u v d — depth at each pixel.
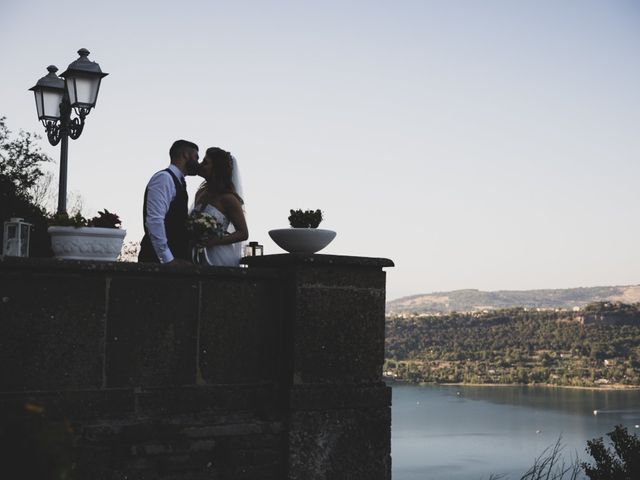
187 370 4.44
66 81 9.40
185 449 4.25
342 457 4.68
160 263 4.40
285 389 4.62
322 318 4.69
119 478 4.08
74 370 4.13
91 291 4.20
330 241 4.94
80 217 4.64
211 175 5.16
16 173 20.92
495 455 134.50
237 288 4.62
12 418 2.84
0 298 3.99
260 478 4.47
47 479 2.68
